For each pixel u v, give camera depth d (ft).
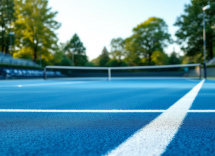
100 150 4.22
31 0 117.60
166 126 6.43
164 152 4.06
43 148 4.42
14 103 12.88
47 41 121.49
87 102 13.29
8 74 85.61
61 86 33.04
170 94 18.61
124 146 4.46
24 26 118.11
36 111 9.68
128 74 133.59
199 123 6.87
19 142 4.88
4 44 131.54
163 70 130.11
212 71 87.40
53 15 124.47
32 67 107.14
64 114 8.84
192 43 109.81
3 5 126.72
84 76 138.92
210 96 16.37
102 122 7.16
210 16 105.29
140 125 6.65
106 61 207.21
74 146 4.53
